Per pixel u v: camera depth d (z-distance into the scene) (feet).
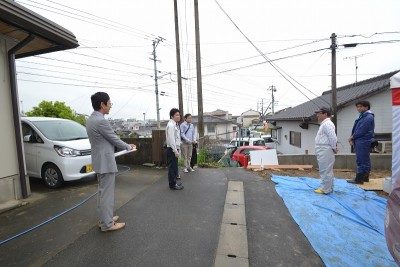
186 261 7.53
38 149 15.60
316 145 14.01
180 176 18.12
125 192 14.28
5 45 12.37
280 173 19.02
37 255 7.91
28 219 10.71
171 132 14.15
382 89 35.86
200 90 30.40
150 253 7.95
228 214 11.03
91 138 8.87
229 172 19.31
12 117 12.80
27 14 10.47
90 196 13.65
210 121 110.42
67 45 13.78
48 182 15.38
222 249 8.14
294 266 7.43
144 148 23.11
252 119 172.45
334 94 36.17
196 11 29.66
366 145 15.29
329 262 7.50
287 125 54.90
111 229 9.43
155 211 11.44
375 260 7.65
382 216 10.86
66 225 10.08
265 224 10.19
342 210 11.49
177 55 34.27
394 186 5.41
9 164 12.64
